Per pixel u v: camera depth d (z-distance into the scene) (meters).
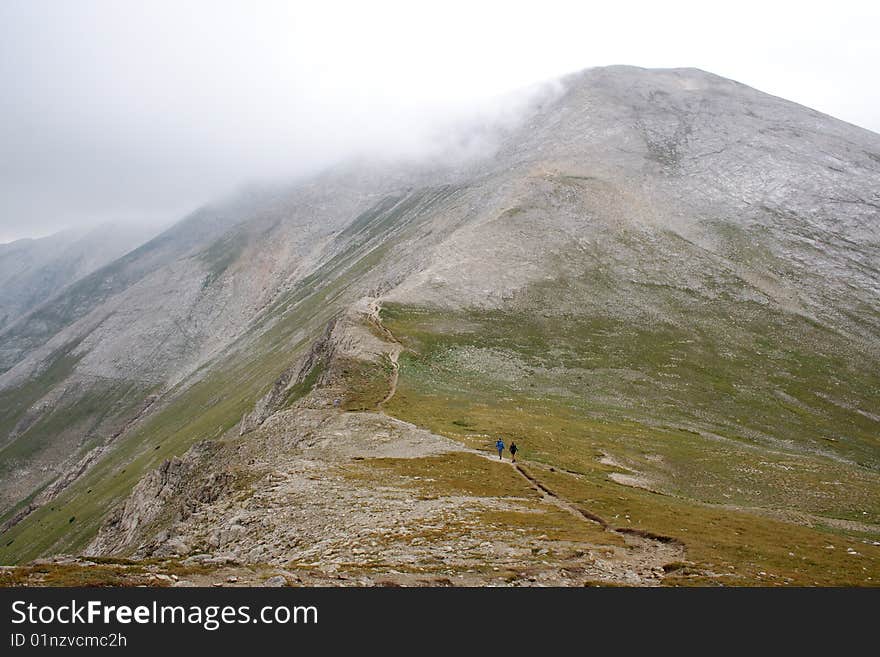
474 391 85.50
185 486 68.12
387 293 141.50
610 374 108.12
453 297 133.00
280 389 121.12
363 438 57.34
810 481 61.69
